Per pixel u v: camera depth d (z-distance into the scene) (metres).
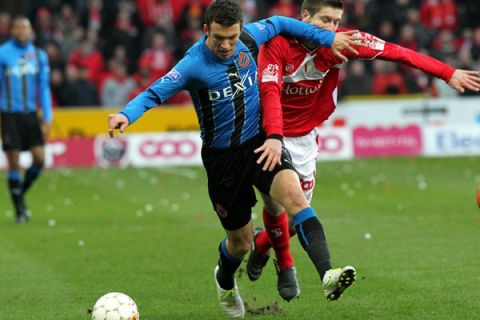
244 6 86.44
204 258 34.53
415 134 74.06
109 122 21.67
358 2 85.81
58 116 73.94
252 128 23.67
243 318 25.20
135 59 84.00
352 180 60.94
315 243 21.88
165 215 47.38
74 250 36.97
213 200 24.25
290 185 22.61
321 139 73.00
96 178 65.25
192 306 26.77
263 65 23.98
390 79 80.69
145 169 70.06
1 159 70.06
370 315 24.86
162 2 85.44
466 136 74.38
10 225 44.97
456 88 24.39
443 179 60.81
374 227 41.12
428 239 37.44
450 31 88.25
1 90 47.59
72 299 27.91
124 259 34.66
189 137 73.00
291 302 26.92
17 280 31.03
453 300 26.31
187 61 22.86
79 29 81.69
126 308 22.55
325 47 25.42
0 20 79.06
